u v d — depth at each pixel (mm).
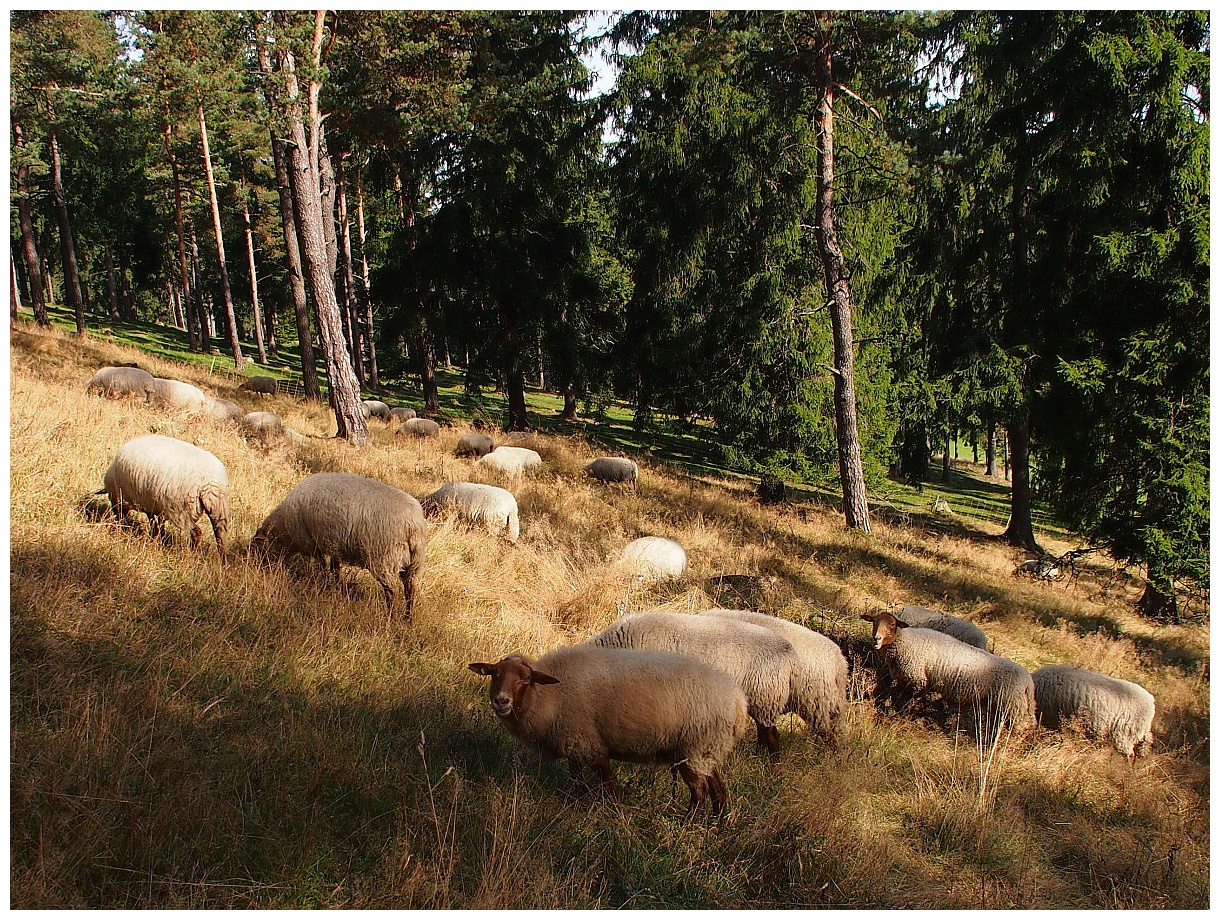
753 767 5410
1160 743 8297
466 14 18062
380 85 15867
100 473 7676
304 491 6562
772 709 5625
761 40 16594
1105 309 14891
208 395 16734
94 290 53281
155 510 6480
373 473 11453
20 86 21719
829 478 23188
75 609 5078
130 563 5914
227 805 3807
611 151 23625
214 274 45938
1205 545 13336
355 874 3668
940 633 7562
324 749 4434
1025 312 17406
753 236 22641
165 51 17594
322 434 15625
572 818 4367
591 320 24781
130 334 35719
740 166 21516
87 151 28125
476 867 3836
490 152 21797
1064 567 17078
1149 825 6137
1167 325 13781
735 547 12352
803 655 5941
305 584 6543
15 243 40938
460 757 4840
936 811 5371
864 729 6449
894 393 19828
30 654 4566
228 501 6738
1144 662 11328
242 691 4891
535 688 4570
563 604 7871
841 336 16266
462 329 23438
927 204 20328
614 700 4520
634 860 4098
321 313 14086
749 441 23297
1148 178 15055
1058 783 6395
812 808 4738
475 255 23453
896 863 4699
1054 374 15883
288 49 13648
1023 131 17625
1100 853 5340
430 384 27828
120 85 21516
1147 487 13859
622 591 8281
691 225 22719
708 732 4562
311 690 5102
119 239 44750
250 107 15664
